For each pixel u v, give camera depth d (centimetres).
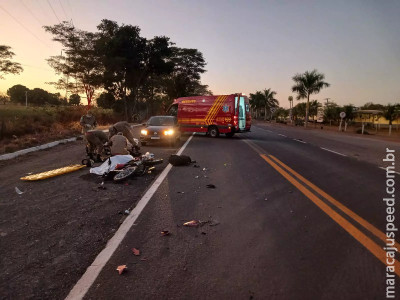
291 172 808
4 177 722
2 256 332
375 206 513
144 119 4906
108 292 261
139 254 332
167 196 564
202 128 1991
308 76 4203
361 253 336
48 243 366
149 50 3947
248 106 2097
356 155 1212
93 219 447
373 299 251
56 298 255
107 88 3888
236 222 434
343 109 4872
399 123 4981
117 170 717
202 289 266
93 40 3656
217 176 749
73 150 1191
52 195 573
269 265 309
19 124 1563
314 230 404
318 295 257
